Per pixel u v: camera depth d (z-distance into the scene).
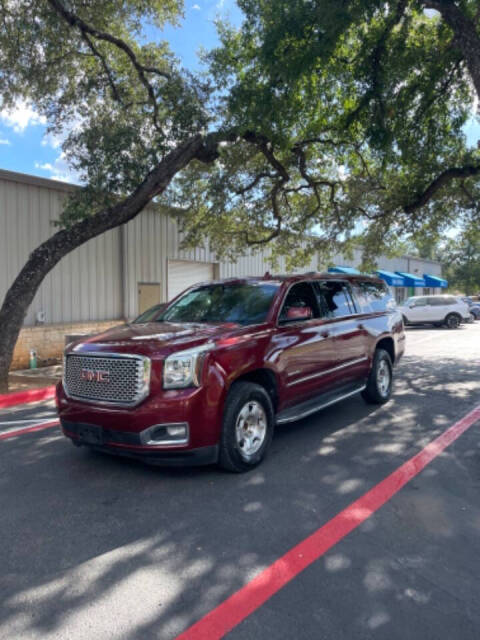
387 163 11.64
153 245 15.88
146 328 5.25
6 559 3.16
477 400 7.87
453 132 12.45
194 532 3.50
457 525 3.59
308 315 5.33
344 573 2.96
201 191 14.09
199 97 10.30
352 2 8.43
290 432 6.04
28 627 2.49
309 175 15.22
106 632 2.45
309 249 17.41
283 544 3.32
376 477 4.54
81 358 4.60
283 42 9.27
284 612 2.60
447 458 5.07
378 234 16.55
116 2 10.88
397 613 2.58
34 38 10.65
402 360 12.95
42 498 4.13
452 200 15.03
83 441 4.57
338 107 12.30
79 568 3.04
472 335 20.52
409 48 10.86
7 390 8.90
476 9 9.59
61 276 13.28
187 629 2.47
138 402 4.20
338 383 6.30
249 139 11.38
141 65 11.66
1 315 9.06
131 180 9.48
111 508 3.91
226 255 16.81
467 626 2.48
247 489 4.26
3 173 11.57
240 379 4.83
